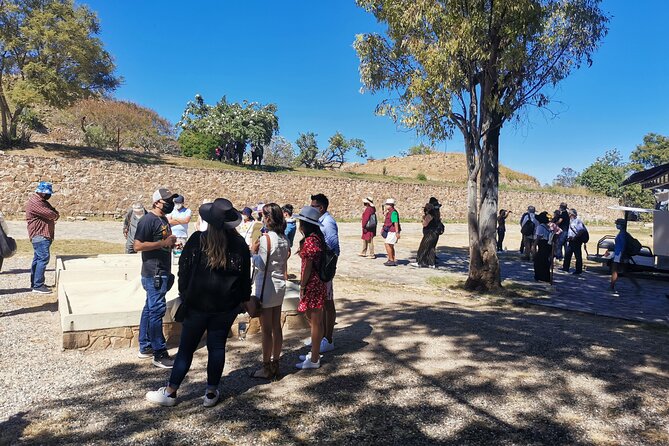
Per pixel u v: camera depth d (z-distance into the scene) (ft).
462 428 11.95
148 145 111.14
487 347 18.86
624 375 16.05
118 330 17.53
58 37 69.05
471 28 28.09
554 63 31.01
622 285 37.88
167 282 15.93
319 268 15.76
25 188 68.54
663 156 180.96
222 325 12.94
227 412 12.50
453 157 177.78
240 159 115.24
